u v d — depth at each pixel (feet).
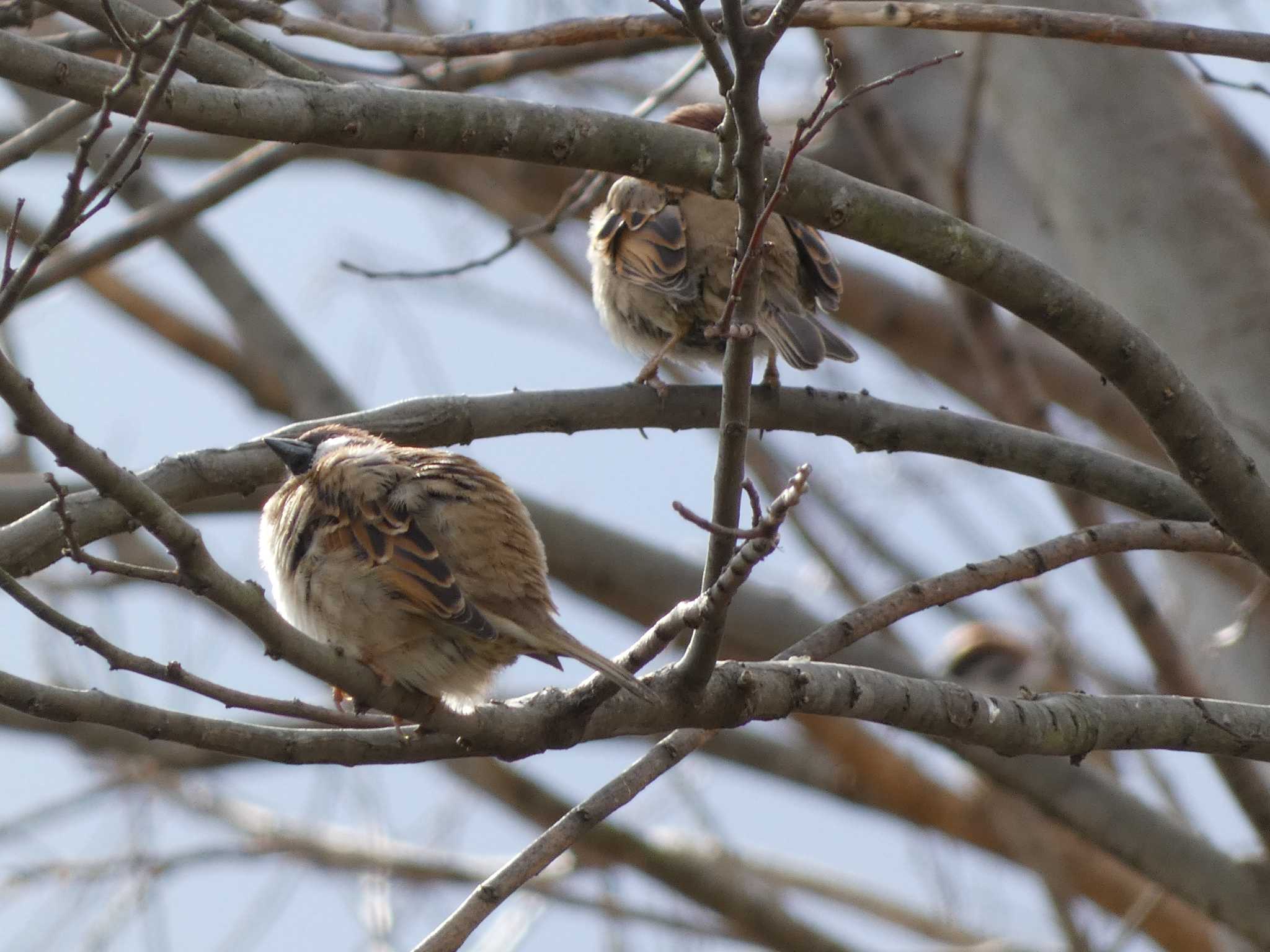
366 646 24.00
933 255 26.21
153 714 20.42
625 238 37.19
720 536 21.90
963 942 59.52
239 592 19.79
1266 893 42.78
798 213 25.81
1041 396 41.93
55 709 19.77
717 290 36.24
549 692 23.47
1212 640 43.52
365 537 24.45
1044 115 42.32
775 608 48.34
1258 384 38.22
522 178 63.67
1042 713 25.76
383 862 47.11
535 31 28.43
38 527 25.46
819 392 32.19
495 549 24.63
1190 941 57.16
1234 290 39.32
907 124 51.08
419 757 21.98
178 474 27.25
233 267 56.44
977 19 26.53
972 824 59.57
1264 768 41.65
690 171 25.20
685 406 31.48
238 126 22.40
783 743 62.13
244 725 21.20
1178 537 27.86
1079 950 45.68
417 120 23.61
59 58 21.70
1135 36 26.25
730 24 20.75
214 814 55.93
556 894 53.62
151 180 58.23
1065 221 42.27
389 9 35.53
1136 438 59.62
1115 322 26.76
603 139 24.72
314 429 28.60
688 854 56.29
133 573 19.13
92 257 42.45
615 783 23.91
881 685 24.75
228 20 26.55
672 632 22.40
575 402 31.01
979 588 26.45
